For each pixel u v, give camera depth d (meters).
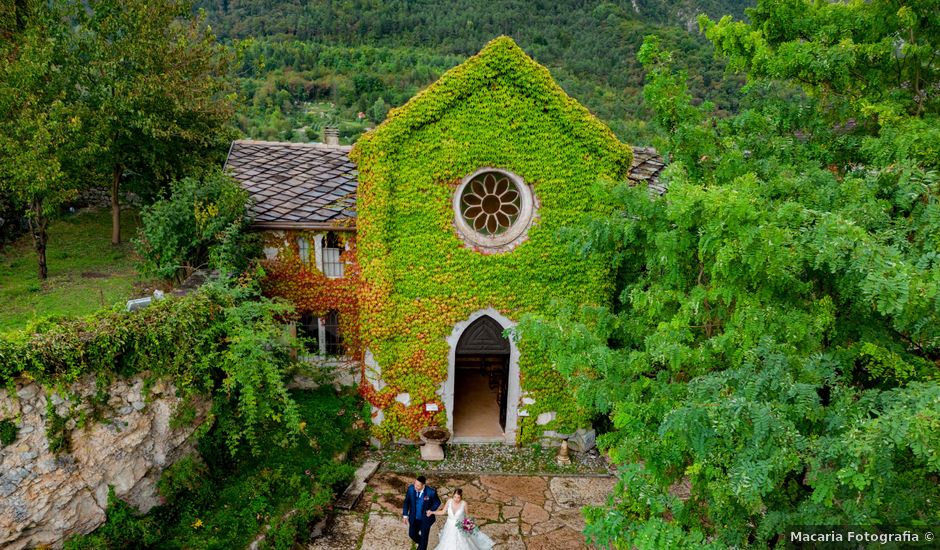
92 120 17.42
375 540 11.62
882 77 9.84
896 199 7.56
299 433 13.85
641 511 8.44
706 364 8.42
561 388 15.38
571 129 13.81
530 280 14.67
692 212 7.73
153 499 10.53
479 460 15.00
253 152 19.11
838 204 8.05
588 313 10.68
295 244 15.80
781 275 7.36
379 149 13.32
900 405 5.79
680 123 10.49
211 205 13.73
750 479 6.01
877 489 5.83
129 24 18.47
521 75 13.23
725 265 7.24
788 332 7.46
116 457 9.80
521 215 14.44
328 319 16.81
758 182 8.41
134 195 27.33
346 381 16.69
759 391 6.66
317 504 11.70
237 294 11.95
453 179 13.92
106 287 16.91
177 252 13.86
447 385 15.15
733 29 10.02
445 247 14.23
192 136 20.23
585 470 14.80
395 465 14.50
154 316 10.33
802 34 10.20
